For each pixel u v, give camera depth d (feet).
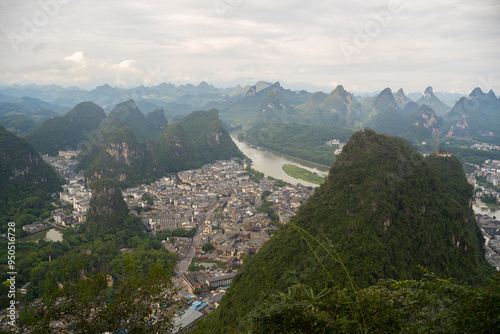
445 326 93.56
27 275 529.86
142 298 135.64
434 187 426.92
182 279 570.46
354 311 99.71
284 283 326.85
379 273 314.76
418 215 383.65
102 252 634.43
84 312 130.00
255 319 105.29
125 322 130.11
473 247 395.96
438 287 99.66
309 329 100.17
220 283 543.39
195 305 460.14
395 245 349.41
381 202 374.43
